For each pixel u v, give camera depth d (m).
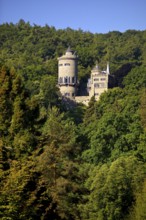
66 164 175.88
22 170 129.62
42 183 142.25
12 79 163.75
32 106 161.00
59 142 181.00
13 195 123.12
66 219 167.12
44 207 143.75
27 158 144.50
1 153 137.88
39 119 167.75
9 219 122.50
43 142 161.00
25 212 127.06
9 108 158.50
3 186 125.50
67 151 181.50
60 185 165.00
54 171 165.25
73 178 179.38
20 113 155.62
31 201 128.75
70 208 171.88
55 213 151.25
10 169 130.50
